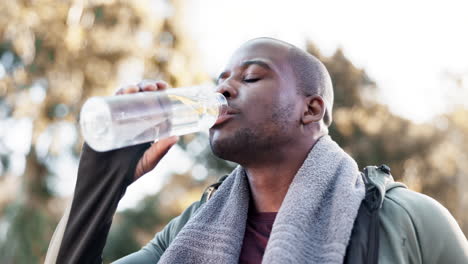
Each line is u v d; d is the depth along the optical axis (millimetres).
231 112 2172
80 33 9078
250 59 2250
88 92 9227
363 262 1938
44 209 9320
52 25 9078
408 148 11766
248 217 2270
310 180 2115
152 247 2469
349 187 2074
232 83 2217
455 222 2094
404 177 11852
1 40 9078
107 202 2135
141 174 2252
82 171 2148
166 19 9578
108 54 9203
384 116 11992
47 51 9141
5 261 8789
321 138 2273
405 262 1960
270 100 2186
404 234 1997
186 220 2461
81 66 9188
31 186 9320
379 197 2049
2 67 9258
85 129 1989
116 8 9242
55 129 9398
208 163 11758
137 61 9375
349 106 11828
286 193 2219
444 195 12109
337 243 1944
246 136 2156
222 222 2221
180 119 2121
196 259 2189
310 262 1946
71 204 2152
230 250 2150
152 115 2051
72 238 2141
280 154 2207
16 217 9016
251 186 2285
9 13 9023
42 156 9438
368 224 2004
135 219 10938
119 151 2150
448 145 12344
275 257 1918
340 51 12000
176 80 9531
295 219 2008
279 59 2264
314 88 2303
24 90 9289
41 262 8945
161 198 11461
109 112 1963
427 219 2037
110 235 10547
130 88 2131
